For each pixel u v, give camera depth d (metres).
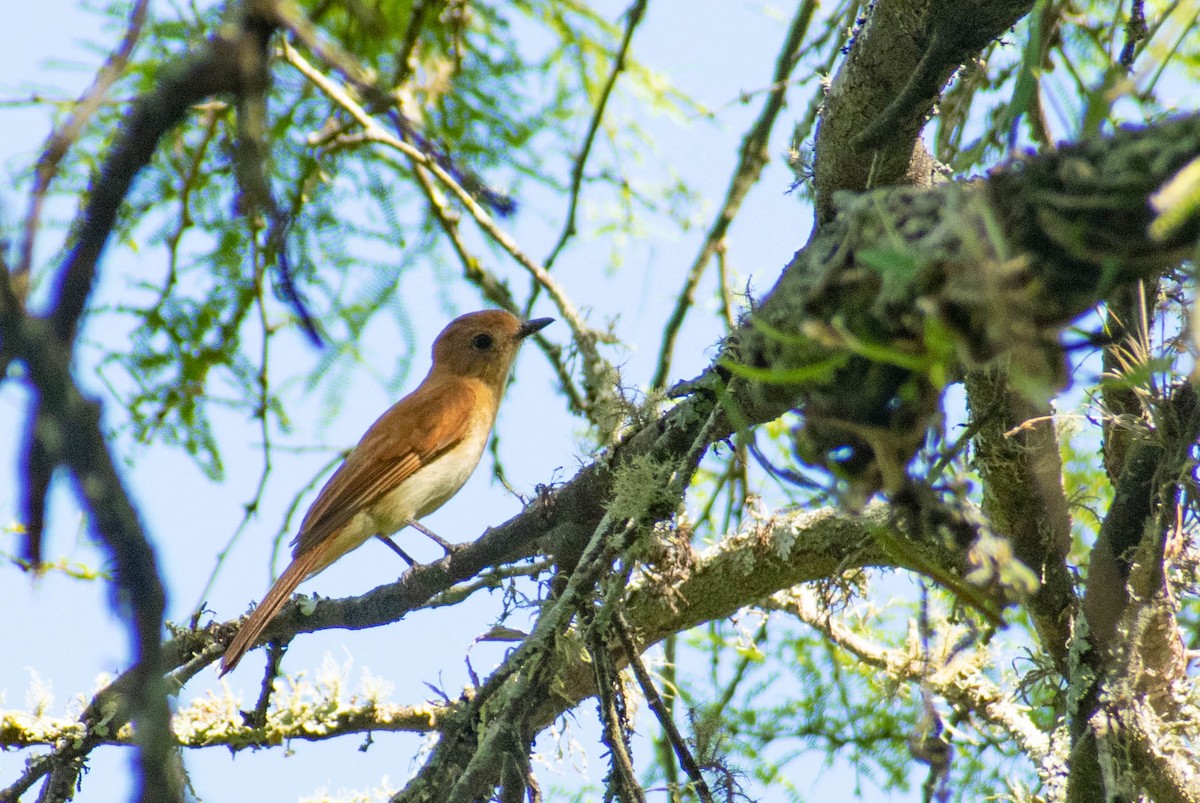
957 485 5.18
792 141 9.21
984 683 9.25
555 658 7.04
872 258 3.96
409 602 9.09
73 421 2.99
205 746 9.73
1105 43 7.13
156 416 9.11
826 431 4.83
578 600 7.04
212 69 3.25
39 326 3.03
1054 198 3.99
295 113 9.38
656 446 7.46
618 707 7.41
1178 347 6.42
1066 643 7.94
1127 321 6.55
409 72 8.92
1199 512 7.07
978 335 4.06
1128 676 7.18
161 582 3.01
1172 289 6.50
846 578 9.11
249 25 3.31
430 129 9.46
